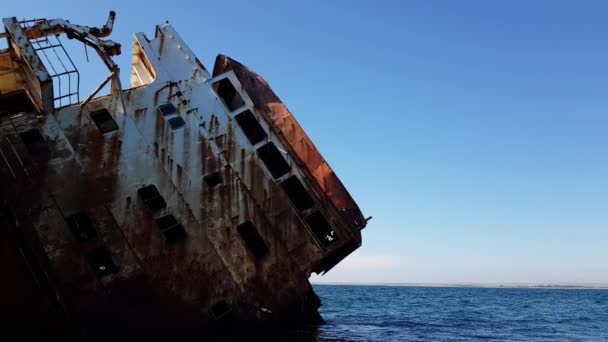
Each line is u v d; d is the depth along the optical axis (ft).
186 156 47.60
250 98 53.11
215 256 45.88
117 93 47.29
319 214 52.03
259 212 48.78
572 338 71.56
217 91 55.57
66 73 43.65
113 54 53.52
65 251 40.96
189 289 44.19
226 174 48.65
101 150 44.55
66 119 44.52
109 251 42.14
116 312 41.39
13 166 41.45
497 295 289.94
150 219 44.16
